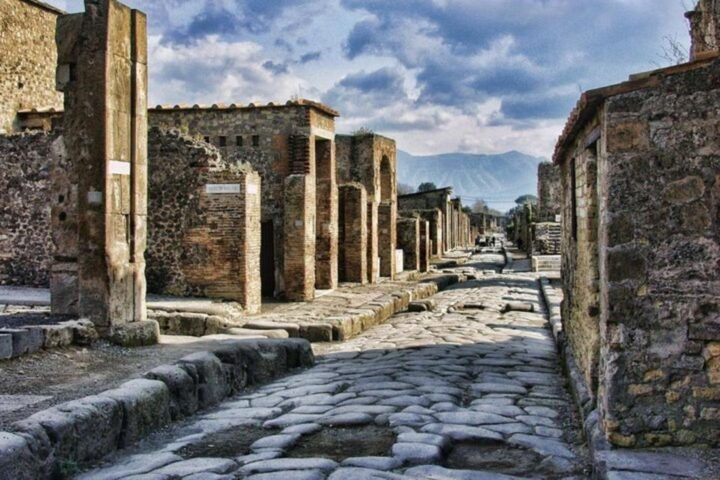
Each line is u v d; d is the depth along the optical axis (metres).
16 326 12.06
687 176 6.77
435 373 11.66
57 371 10.54
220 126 24.61
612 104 6.93
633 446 6.72
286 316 18.97
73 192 13.50
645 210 6.83
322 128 25.27
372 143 34.00
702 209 6.73
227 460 7.14
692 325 6.68
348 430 8.42
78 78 13.47
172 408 9.34
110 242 13.25
